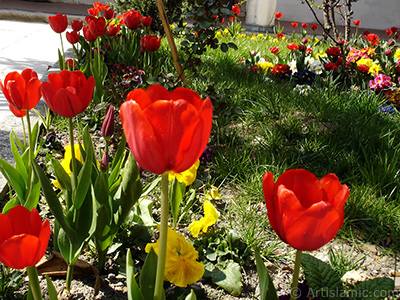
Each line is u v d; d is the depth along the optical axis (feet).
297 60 19.24
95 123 11.79
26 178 6.45
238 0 49.70
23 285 5.90
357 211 8.38
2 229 3.42
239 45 26.27
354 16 50.70
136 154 2.85
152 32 25.81
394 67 18.71
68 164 6.65
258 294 6.28
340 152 10.78
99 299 5.77
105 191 5.54
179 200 6.33
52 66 18.80
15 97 5.20
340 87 17.69
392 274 7.03
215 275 6.41
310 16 50.72
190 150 2.83
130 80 11.92
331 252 7.35
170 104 2.67
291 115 13.16
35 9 41.70
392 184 9.30
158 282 3.44
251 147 11.15
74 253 5.37
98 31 12.53
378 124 12.44
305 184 3.21
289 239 2.94
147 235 6.71
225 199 8.86
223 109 11.80
